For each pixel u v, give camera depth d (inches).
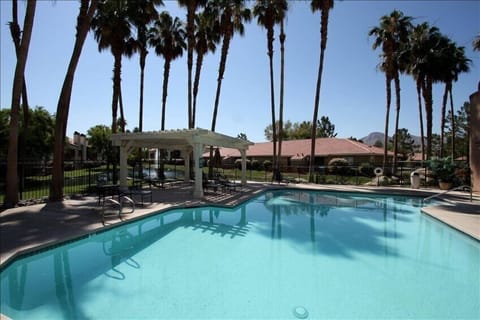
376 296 156.3
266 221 339.9
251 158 1514.5
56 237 214.2
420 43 774.5
